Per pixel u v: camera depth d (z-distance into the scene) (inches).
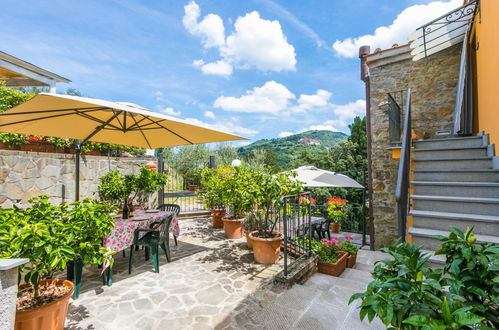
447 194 124.0
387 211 219.5
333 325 86.1
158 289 119.8
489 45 134.8
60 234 73.2
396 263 53.1
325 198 647.1
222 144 765.9
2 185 157.1
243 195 154.4
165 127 147.9
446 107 202.1
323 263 143.9
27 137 173.6
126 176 228.1
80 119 134.4
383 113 224.4
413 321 38.0
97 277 134.1
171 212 183.6
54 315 75.9
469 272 48.2
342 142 751.1
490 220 96.8
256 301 107.7
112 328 89.1
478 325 38.4
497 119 125.6
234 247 190.2
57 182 189.5
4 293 49.8
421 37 180.7
